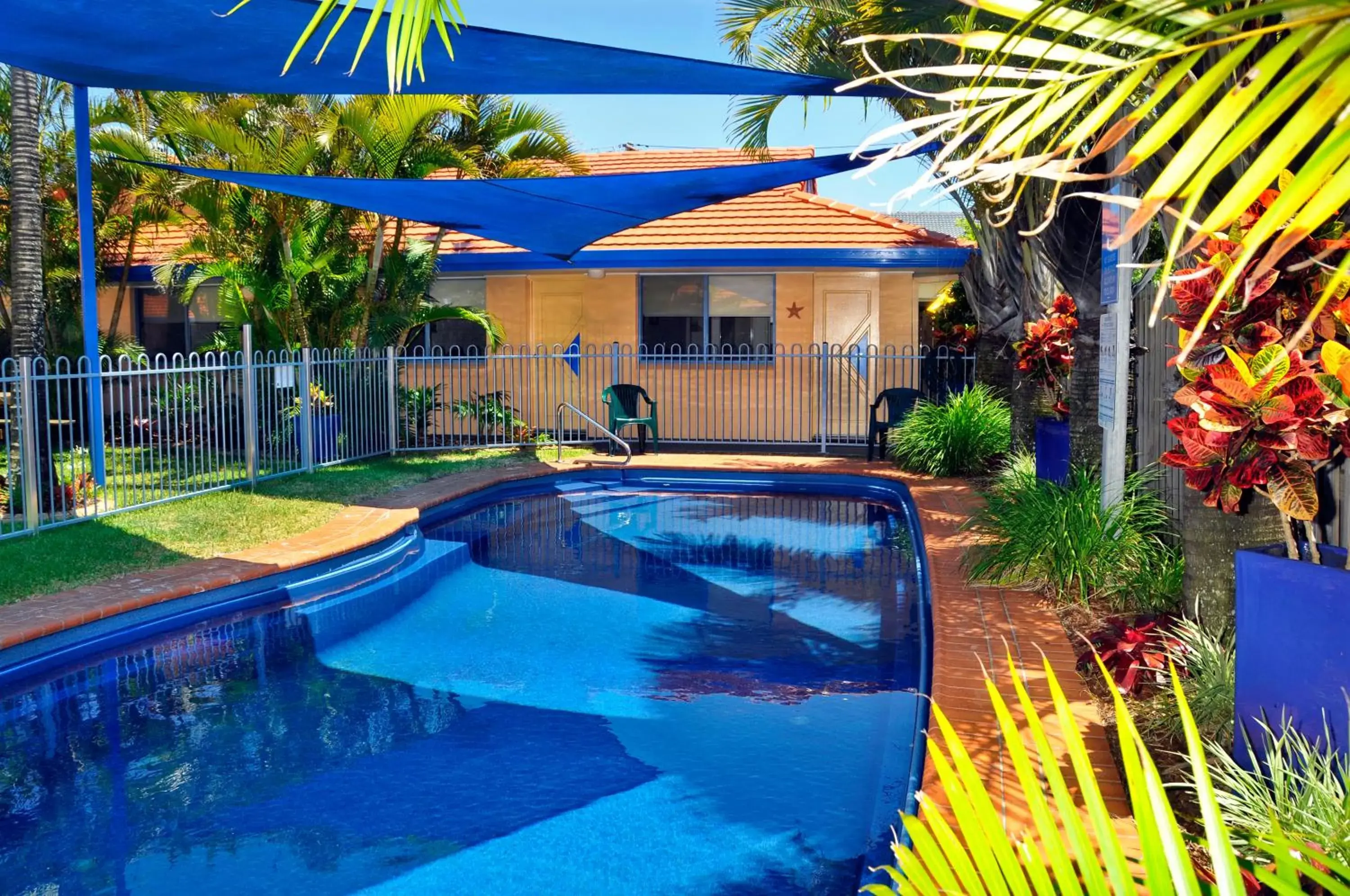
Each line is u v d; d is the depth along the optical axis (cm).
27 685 665
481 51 703
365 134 1386
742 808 492
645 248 1722
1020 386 1245
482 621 836
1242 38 120
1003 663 585
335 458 1471
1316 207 108
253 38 722
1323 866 282
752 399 1806
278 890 421
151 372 1117
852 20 945
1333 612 354
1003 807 399
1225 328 381
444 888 420
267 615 841
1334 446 393
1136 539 729
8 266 1688
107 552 884
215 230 1542
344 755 562
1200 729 457
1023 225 1080
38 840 466
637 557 1070
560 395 1858
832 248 1675
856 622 828
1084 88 135
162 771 542
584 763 549
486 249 1816
